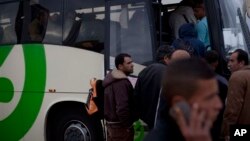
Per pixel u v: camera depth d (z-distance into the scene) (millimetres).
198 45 6402
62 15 7641
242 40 6715
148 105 5340
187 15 7266
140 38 6918
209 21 6691
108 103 6211
